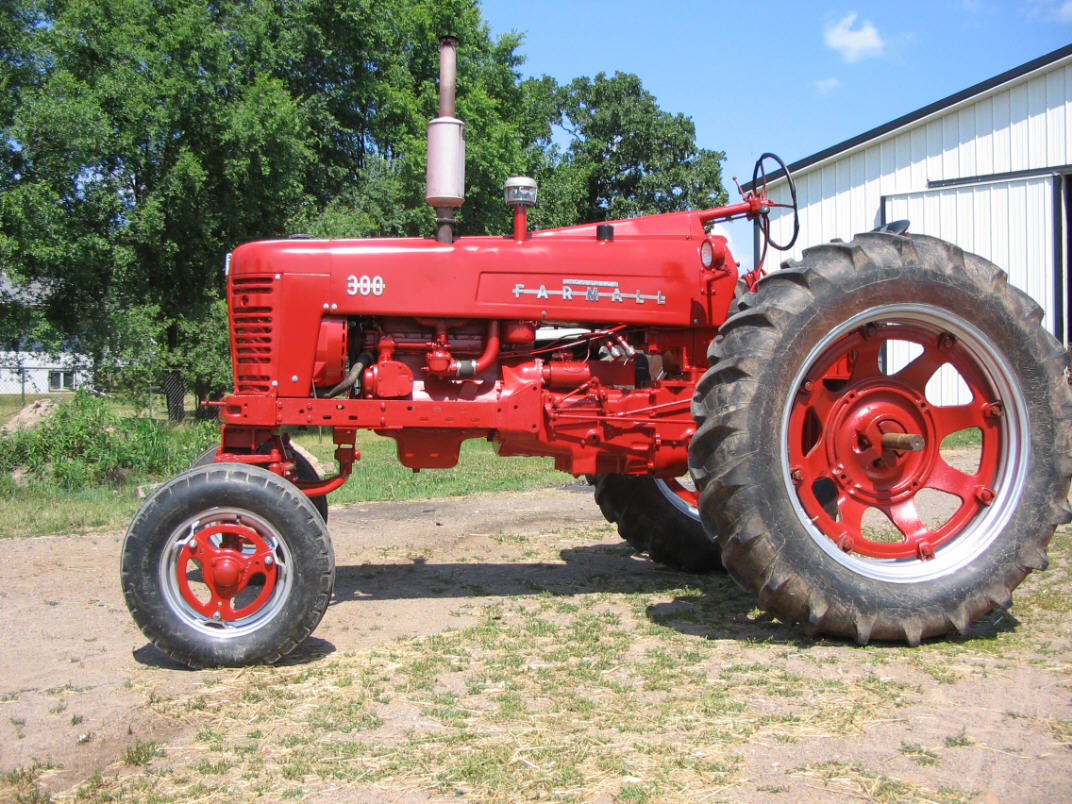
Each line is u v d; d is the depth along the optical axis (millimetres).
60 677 3480
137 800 2469
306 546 3523
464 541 6211
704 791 2438
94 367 17328
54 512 7676
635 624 4082
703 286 4434
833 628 3707
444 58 4164
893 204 13914
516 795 2436
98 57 18406
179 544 3551
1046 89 12734
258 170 18906
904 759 2609
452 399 4270
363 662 3586
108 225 17859
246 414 4012
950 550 3902
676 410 4414
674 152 35719
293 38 22016
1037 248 12797
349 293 4090
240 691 3283
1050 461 3918
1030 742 2707
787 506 3707
